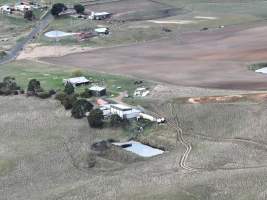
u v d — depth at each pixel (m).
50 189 120.12
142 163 133.00
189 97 166.00
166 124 153.25
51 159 135.25
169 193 110.38
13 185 123.69
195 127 150.75
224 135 144.88
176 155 135.38
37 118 160.12
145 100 168.00
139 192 112.31
